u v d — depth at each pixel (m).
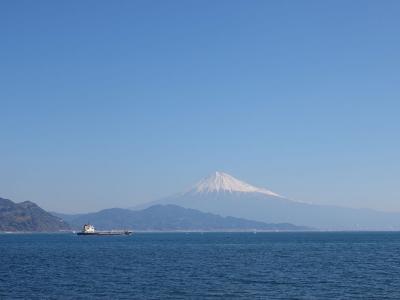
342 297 58.19
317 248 169.50
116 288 65.50
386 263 100.75
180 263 102.56
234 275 79.31
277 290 63.41
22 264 101.19
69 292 62.38
